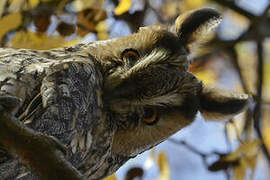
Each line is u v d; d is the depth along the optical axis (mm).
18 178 5832
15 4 7898
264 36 10109
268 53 11391
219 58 10031
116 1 8328
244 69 10688
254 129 9297
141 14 8250
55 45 7840
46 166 5020
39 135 5020
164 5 8938
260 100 9508
